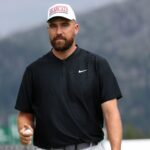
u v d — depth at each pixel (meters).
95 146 12.29
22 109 12.66
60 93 12.24
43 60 12.55
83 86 12.25
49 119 12.23
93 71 12.37
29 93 12.59
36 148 12.55
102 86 12.34
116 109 12.36
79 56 12.48
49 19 12.30
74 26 12.46
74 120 12.15
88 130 12.21
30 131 11.86
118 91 12.48
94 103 12.32
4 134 37.50
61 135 12.16
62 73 12.35
